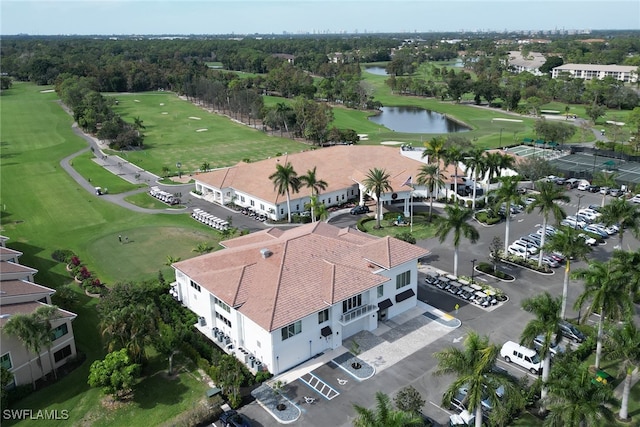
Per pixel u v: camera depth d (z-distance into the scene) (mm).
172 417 44281
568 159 128750
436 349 53219
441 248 79500
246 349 52969
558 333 44062
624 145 136625
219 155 148250
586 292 46125
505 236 79312
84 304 64250
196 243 84625
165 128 187375
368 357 52125
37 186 117938
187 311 60500
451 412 44000
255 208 99500
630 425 41656
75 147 156125
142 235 88562
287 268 54688
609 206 65562
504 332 56031
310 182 90062
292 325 49906
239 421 42375
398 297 59625
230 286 54312
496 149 136125
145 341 49375
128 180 122750
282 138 170625
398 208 99000
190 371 50750
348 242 61469
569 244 55719
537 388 42281
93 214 99688
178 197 108125
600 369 48688
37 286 56531
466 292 64188
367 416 33562
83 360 52656
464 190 105750
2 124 189375
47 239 87375
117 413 45094
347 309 54375
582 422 35562
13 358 47031
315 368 50594
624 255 51375
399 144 155250
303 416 44031
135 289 53281
